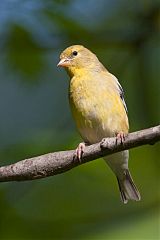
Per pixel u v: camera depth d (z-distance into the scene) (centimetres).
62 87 1568
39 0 1376
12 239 1118
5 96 1622
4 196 1173
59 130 1304
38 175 932
